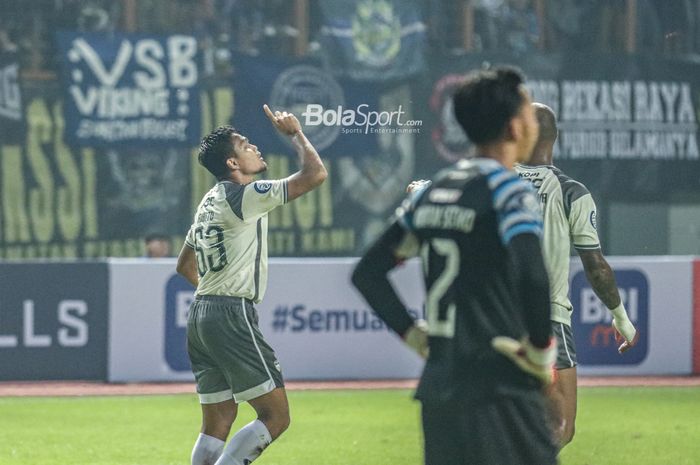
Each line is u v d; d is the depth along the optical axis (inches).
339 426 1344.7
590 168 2628.0
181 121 2396.7
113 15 2442.2
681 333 1866.4
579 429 1331.2
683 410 1492.4
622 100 2647.6
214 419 847.1
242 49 2474.2
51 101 2340.1
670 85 2682.1
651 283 1856.5
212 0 2479.1
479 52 2559.1
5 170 2314.2
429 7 2556.6
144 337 1737.2
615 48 2704.2
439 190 497.0
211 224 815.1
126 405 1513.3
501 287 482.9
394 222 508.1
